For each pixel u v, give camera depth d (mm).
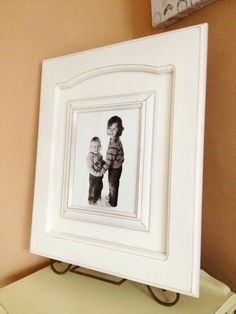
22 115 746
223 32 688
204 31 522
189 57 528
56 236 667
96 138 655
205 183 723
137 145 594
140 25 912
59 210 688
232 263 655
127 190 599
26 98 750
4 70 706
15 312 543
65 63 698
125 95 610
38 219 702
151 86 580
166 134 557
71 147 682
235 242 650
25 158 758
